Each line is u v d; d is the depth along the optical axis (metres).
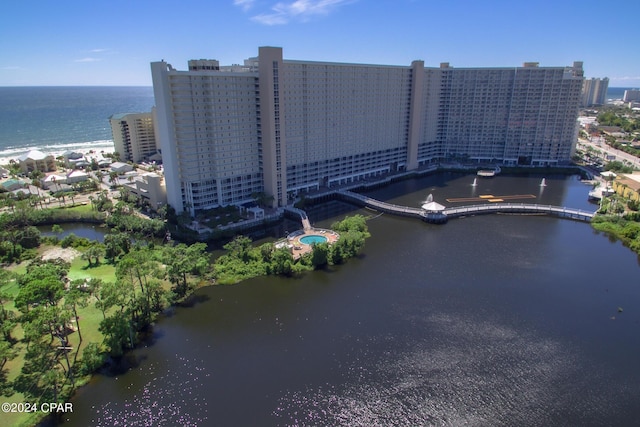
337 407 81.25
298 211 190.12
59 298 96.69
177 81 159.75
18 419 75.75
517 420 79.06
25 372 86.19
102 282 115.50
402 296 121.88
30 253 145.75
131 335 98.06
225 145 178.88
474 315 112.25
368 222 188.12
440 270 138.38
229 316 111.44
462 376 89.94
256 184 195.38
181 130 165.88
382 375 90.06
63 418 77.38
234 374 89.81
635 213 179.38
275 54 175.25
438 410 81.00
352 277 133.25
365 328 106.31
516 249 156.38
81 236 167.75
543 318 111.12
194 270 127.75
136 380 87.69
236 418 78.31
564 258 148.38
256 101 183.88
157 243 157.25
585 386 87.38
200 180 176.12
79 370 88.44
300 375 89.81
